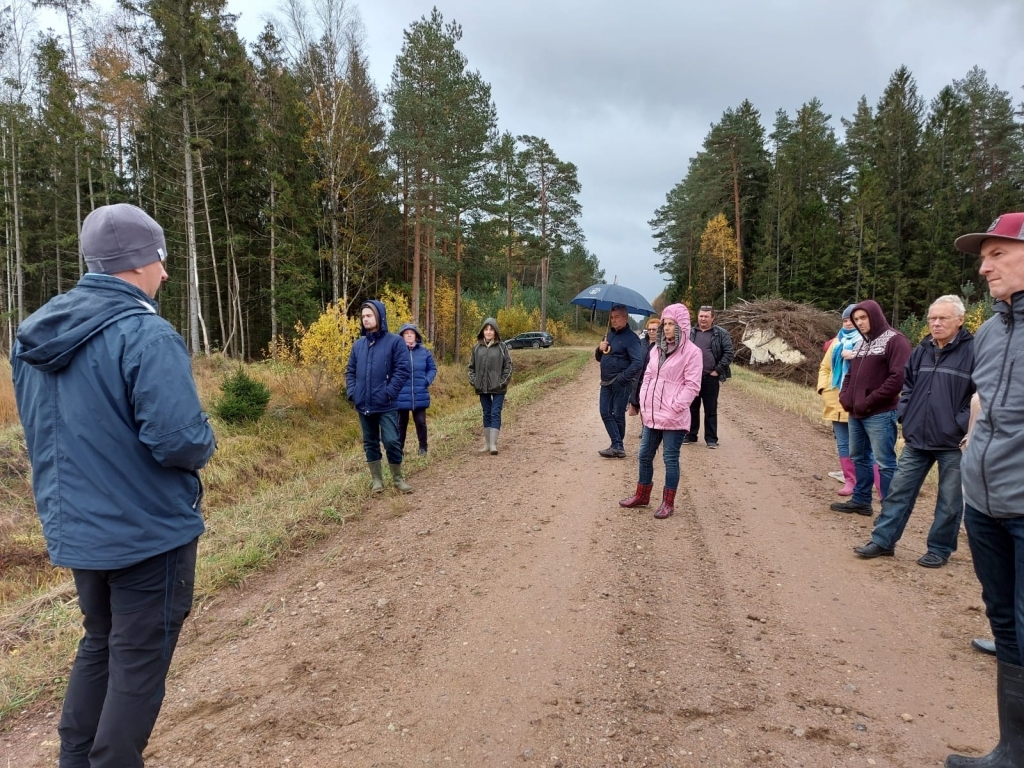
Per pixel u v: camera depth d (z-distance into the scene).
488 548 4.77
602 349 7.69
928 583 4.07
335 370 13.50
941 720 2.66
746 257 46.28
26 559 6.46
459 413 13.08
